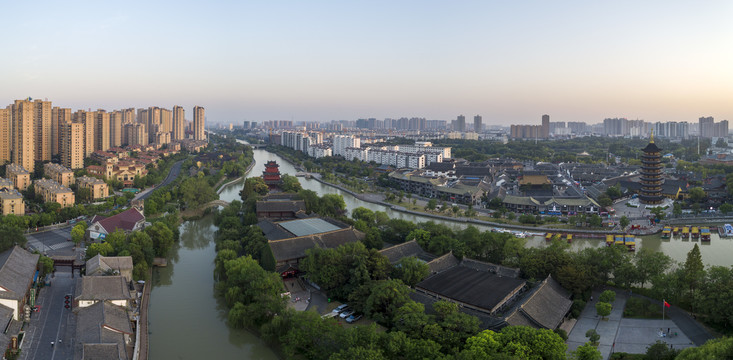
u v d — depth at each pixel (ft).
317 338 447.42
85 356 390.83
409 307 476.13
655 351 430.20
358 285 570.05
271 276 565.12
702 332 490.08
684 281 542.98
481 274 608.60
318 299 592.60
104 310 470.80
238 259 620.49
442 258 651.25
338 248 623.36
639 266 590.14
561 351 406.82
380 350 412.16
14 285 492.13
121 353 416.46
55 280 615.98
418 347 420.36
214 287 643.45
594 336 463.42
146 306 575.79
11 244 631.15
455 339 434.30
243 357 479.41
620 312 542.98
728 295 481.87
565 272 569.64
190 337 515.91
